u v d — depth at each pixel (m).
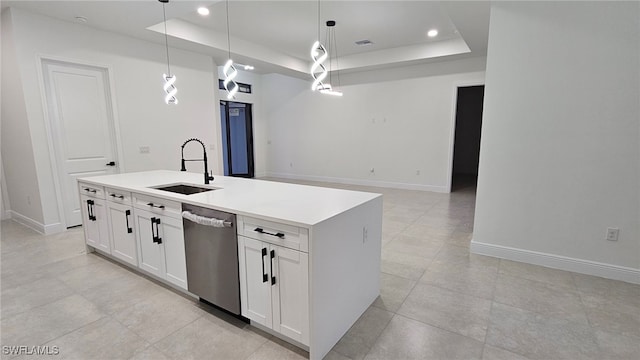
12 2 3.33
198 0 3.36
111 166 4.46
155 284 2.62
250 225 1.85
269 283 1.83
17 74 3.60
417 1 3.96
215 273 2.10
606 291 2.45
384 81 7.07
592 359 1.73
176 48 5.09
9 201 4.60
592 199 2.67
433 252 3.29
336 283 1.84
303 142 8.57
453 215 4.78
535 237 2.94
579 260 2.77
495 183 3.05
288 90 8.61
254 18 4.53
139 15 3.73
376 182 7.50
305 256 1.64
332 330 1.84
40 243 3.58
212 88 5.72
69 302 2.34
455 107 6.34
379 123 7.26
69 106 4.02
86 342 1.89
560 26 2.61
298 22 4.71
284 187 2.70
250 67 6.60
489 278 2.70
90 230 3.22
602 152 2.59
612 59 2.47
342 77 7.61
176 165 5.25
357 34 5.31
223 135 8.36
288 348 1.84
